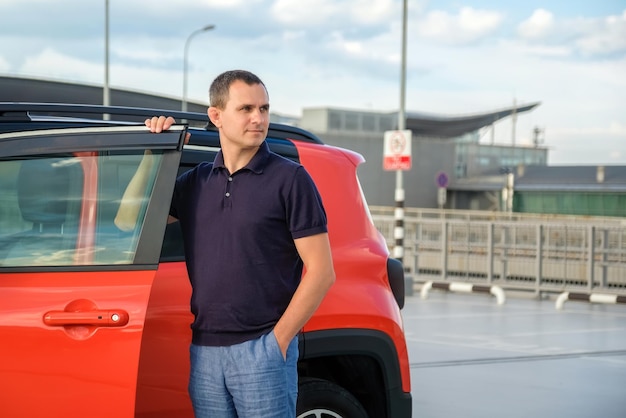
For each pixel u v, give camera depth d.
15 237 3.45
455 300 16.31
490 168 60.88
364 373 4.51
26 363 3.35
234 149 3.40
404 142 17.83
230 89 3.36
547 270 16.94
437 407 7.60
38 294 3.38
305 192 3.39
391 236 20.06
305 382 4.33
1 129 3.76
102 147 3.47
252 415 3.37
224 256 3.36
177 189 3.54
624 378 9.00
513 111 74.25
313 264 3.39
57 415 3.37
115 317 3.33
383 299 4.49
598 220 28.61
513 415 7.37
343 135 53.72
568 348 10.79
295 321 3.37
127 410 3.34
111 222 3.46
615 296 14.73
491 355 10.19
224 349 3.37
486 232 17.66
